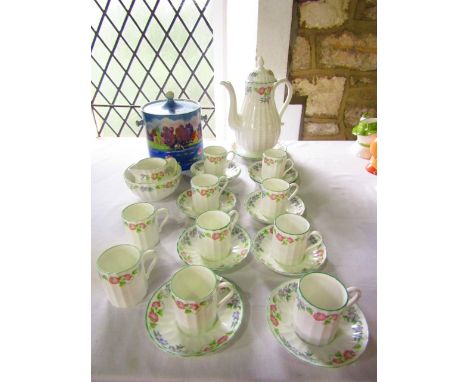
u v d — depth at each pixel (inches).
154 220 21.8
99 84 55.6
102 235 23.8
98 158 35.8
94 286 19.2
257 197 27.7
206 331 15.9
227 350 15.2
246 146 34.6
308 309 14.4
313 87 47.3
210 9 49.1
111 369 14.5
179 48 52.2
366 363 14.7
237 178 32.0
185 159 31.2
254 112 32.4
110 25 50.3
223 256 20.7
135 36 51.1
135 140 40.6
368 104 48.7
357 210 26.6
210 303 15.2
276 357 15.0
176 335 15.9
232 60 51.4
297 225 21.1
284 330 16.1
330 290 16.1
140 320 16.9
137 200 28.2
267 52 43.8
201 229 19.8
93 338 15.9
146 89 55.9
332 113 49.6
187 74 54.7
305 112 49.6
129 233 21.5
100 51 52.6
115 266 18.2
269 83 31.2
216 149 31.3
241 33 47.6
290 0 40.3
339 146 39.1
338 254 21.7
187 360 14.8
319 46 44.0
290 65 45.4
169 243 22.7
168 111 29.2
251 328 16.4
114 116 58.5
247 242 21.8
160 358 15.0
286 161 31.2
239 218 25.7
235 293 17.8
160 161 27.8
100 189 29.8
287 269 20.0
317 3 40.9
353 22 42.3
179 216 25.9
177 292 16.2
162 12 49.0
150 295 18.4
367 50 44.4
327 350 15.1
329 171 33.1
